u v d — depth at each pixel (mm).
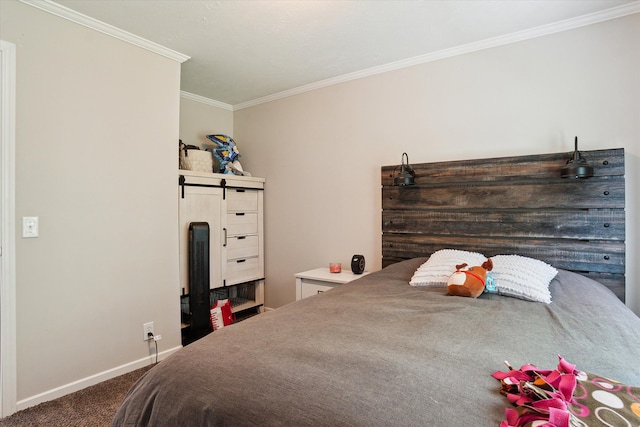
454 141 2555
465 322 1296
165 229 2543
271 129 3590
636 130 1985
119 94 2270
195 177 2896
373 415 734
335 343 1089
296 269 3434
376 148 2922
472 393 797
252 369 939
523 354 1021
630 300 1989
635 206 1984
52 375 1957
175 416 905
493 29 2252
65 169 2020
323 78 3109
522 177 2221
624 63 2010
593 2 1946
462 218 2432
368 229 2977
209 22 2150
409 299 1645
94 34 2143
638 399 759
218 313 2986
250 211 3461
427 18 2111
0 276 1771
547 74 2225
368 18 2111
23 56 1854
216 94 3510
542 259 2150
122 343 2283
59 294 1993
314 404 787
